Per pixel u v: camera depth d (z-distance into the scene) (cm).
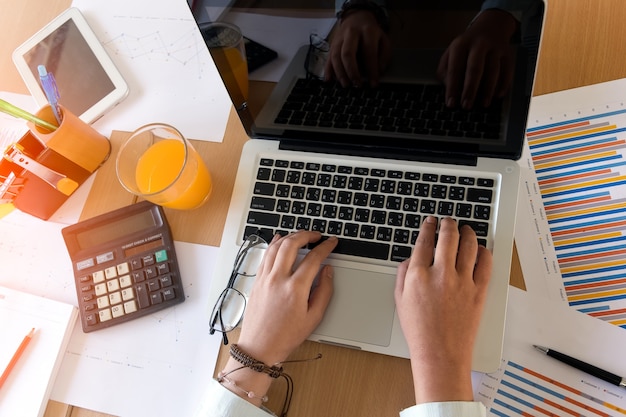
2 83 88
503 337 62
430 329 59
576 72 72
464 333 59
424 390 57
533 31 50
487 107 59
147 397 68
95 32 87
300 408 65
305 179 71
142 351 70
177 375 68
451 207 66
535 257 67
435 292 60
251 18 56
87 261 74
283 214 70
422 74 58
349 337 64
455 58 55
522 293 66
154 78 83
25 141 74
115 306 72
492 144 64
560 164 70
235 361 64
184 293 72
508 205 65
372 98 62
